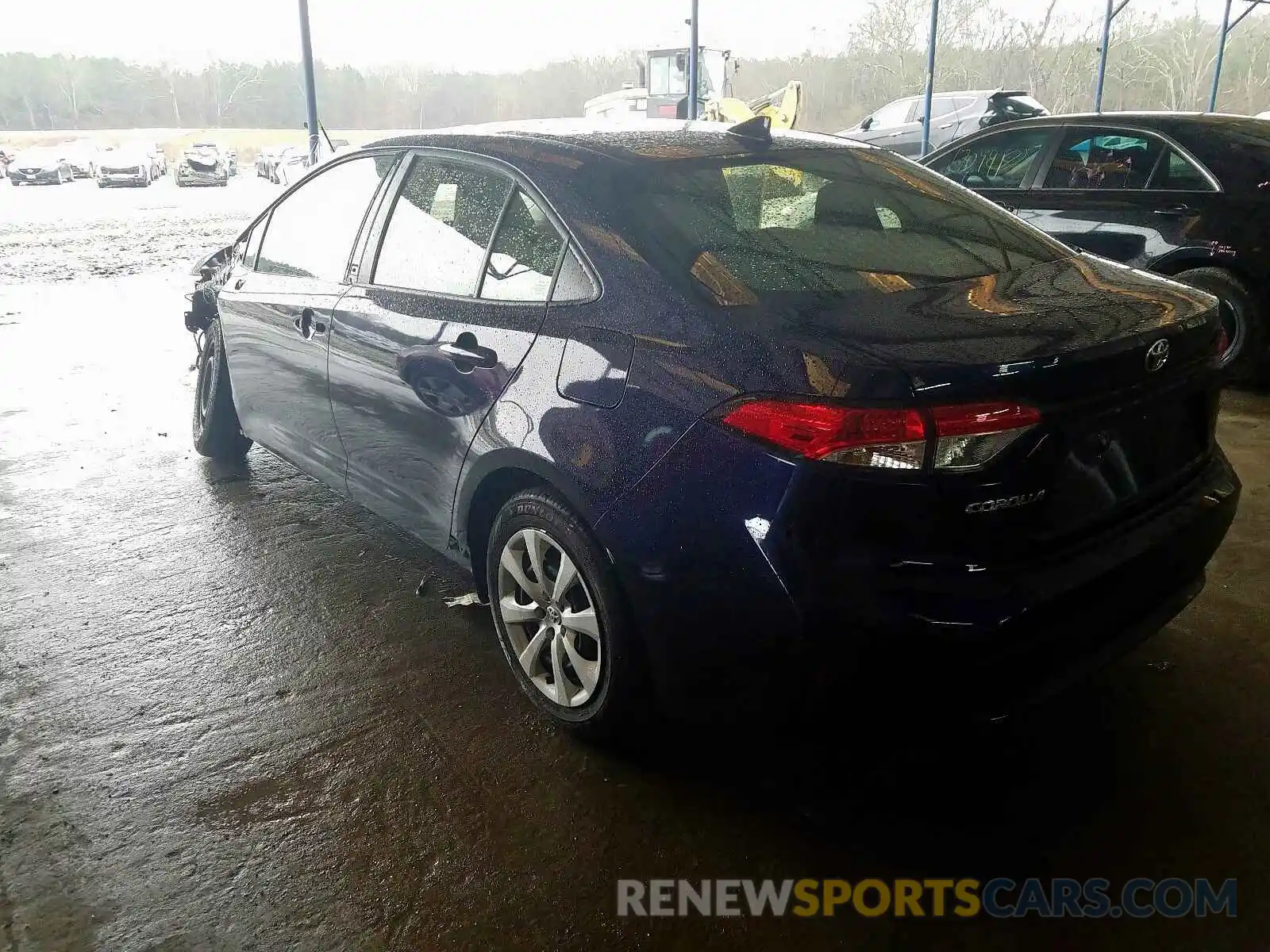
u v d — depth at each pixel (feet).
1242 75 164.96
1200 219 17.98
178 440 17.04
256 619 10.84
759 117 9.69
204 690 9.48
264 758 8.45
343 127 216.13
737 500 6.62
